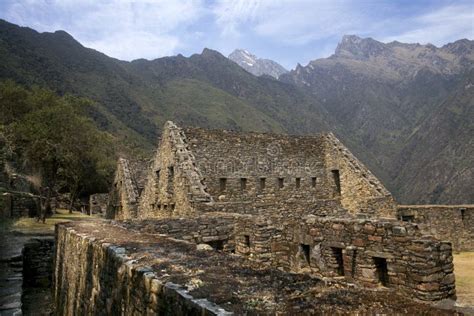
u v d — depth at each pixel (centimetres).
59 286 1266
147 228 1162
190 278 529
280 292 463
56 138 3134
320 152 2633
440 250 797
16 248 1633
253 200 2238
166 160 2077
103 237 913
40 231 2195
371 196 2264
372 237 897
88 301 870
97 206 4072
